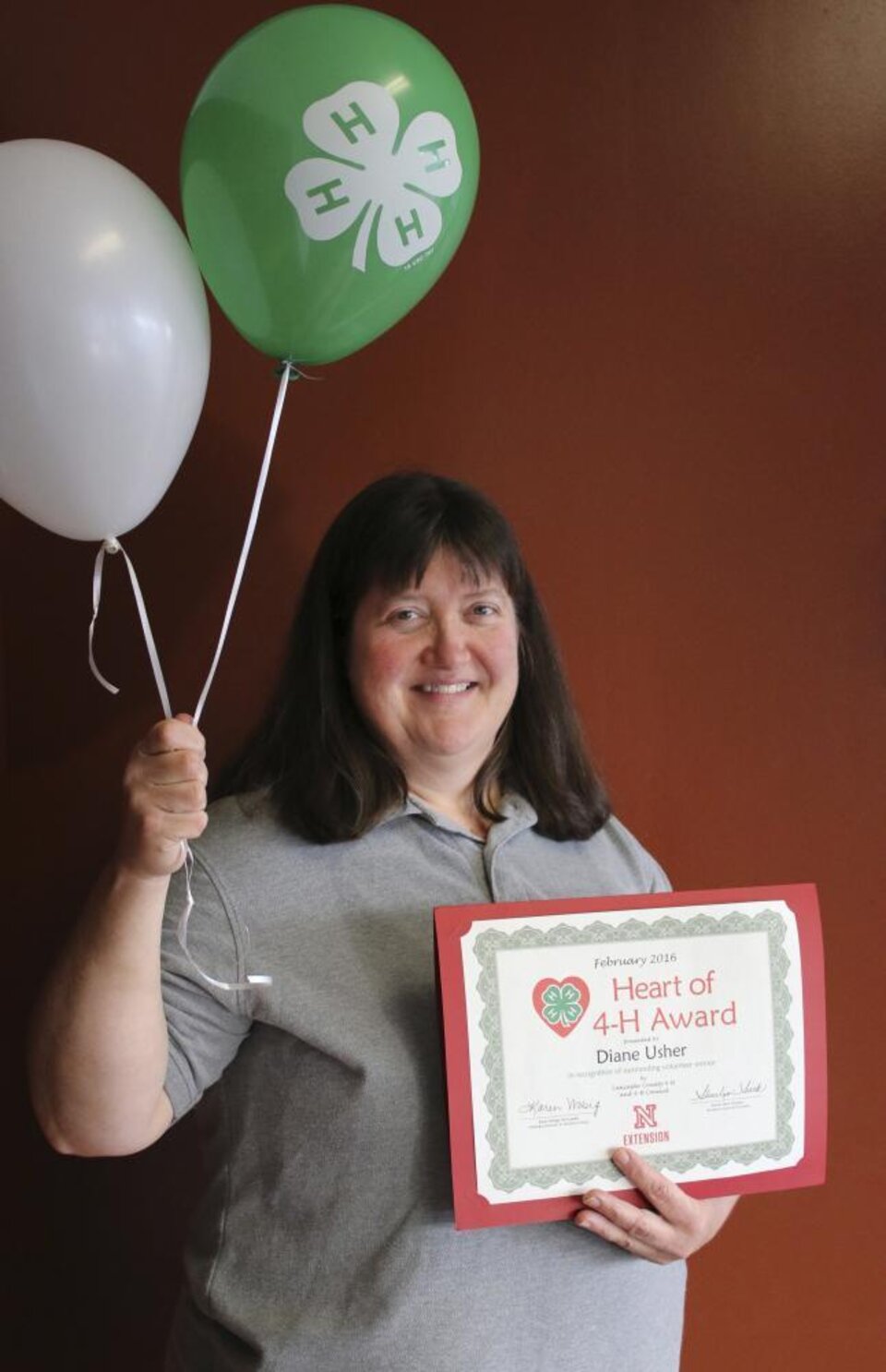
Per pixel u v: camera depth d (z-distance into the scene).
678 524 1.62
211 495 1.58
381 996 1.19
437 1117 1.17
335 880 1.23
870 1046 1.63
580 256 1.60
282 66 1.05
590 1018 1.17
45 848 1.57
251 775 1.32
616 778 1.62
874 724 1.63
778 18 1.61
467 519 1.27
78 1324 1.58
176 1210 1.58
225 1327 1.19
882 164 1.62
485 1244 1.16
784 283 1.62
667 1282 1.26
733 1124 1.21
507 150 1.59
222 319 1.57
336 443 1.59
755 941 1.23
